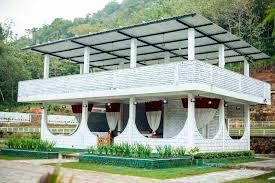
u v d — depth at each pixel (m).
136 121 24.09
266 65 52.12
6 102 68.44
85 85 20.38
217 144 18.77
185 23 16.77
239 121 40.84
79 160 16.23
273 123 37.66
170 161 14.74
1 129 37.91
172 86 16.53
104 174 12.06
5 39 105.25
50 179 1.49
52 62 82.69
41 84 22.92
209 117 19.06
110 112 23.52
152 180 10.88
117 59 24.89
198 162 16.11
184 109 20.17
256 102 22.02
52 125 45.19
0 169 12.98
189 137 16.84
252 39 58.69
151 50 22.03
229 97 19.05
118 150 15.68
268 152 25.88
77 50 22.64
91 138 21.08
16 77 69.81
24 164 14.95
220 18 63.97
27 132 36.50
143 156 14.93
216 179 11.57
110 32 18.38
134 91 17.97
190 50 17.05
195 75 15.85
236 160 18.66
